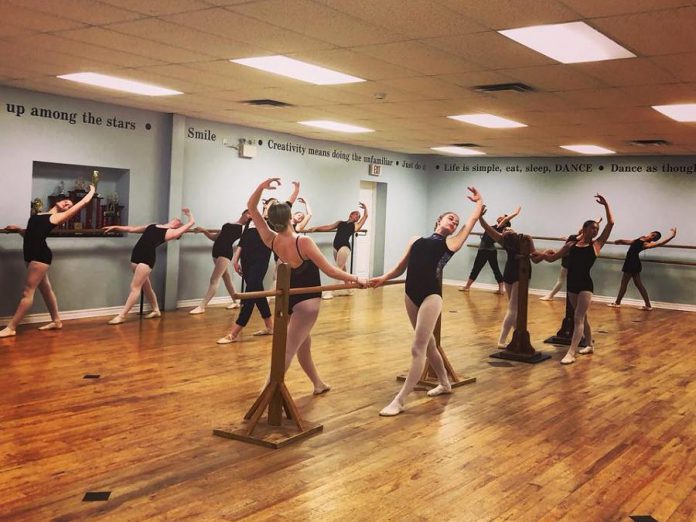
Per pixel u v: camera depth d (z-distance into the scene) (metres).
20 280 8.07
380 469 3.89
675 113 7.91
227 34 5.23
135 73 6.87
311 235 12.26
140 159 9.27
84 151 8.59
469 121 9.24
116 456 3.96
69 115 8.40
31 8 4.73
